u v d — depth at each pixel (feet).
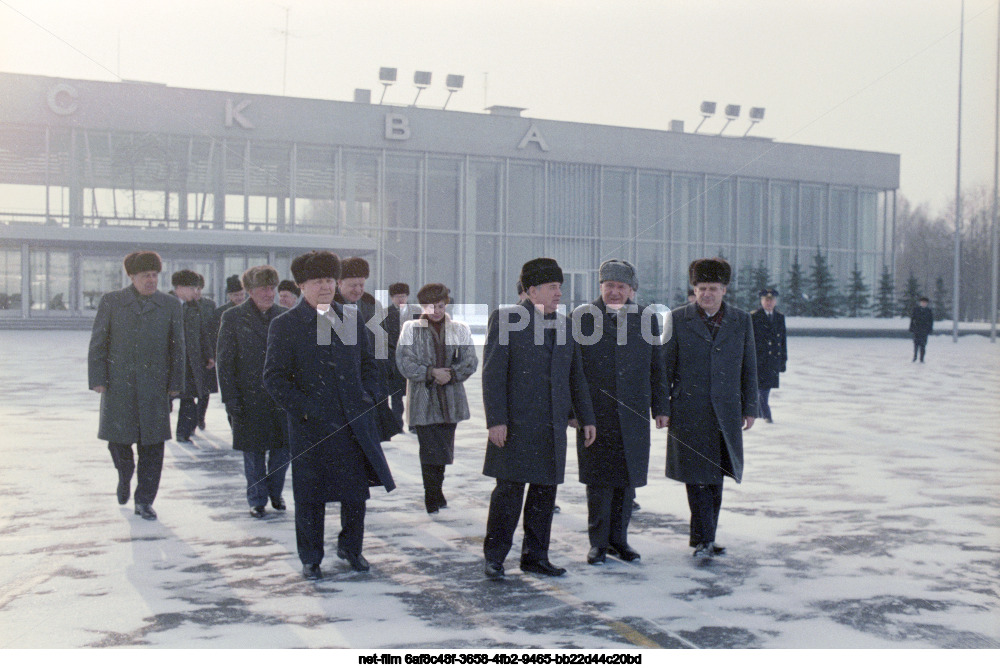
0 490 18.57
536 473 12.67
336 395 13.01
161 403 16.35
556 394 12.96
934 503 17.98
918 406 37.42
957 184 99.96
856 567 13.28
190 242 68.80
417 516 16.81
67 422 29.07
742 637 10.16
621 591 12.09
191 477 20.58
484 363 13.12
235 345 16.62
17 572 12.76
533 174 81.35
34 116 92.43
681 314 14.57
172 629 10.32
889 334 116.47
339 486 12.84
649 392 14.03
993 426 30.58
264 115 101.45
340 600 11.57
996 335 110.32
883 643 9.95
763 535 15.31
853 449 25.38
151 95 96.22
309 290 13.21
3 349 58.44
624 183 114.83
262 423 16.61
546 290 13.19
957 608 11.27
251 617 10.82
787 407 37.04
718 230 123.13
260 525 15.92
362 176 101.86
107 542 14.57
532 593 11.97
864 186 132.26
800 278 127.75
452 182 87.25
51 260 72.23
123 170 95.55
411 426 17.03
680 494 19.16
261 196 103.04
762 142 124.47
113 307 16.25
